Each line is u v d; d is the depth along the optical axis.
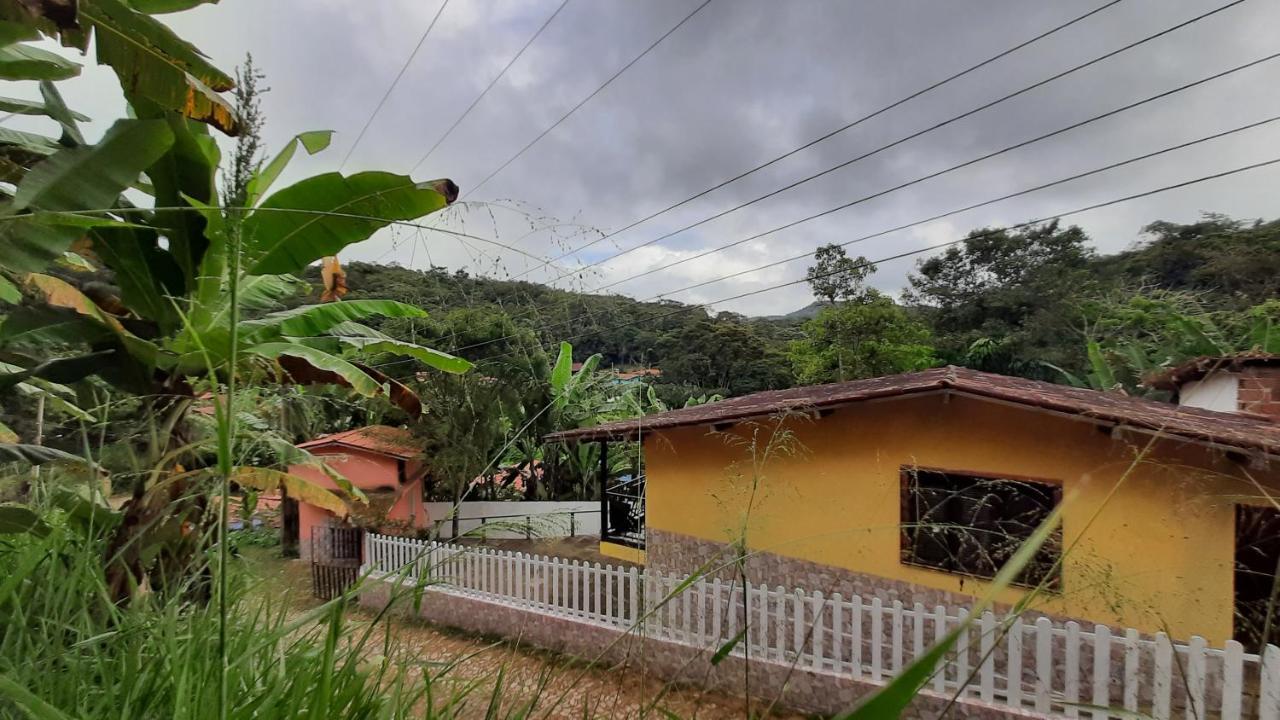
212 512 1.95
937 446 5.93
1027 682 4.79
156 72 2.77
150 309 3.57
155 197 3.47
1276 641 4.53
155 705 1.36
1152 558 4.82
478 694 1.85
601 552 10.05
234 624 1.63
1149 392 13.18
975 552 5.34
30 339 3.11
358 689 1.46
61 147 3.23
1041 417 5.43
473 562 7.80
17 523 2.31
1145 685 4.47
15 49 2.54
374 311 4.93
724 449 7.33
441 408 11.99
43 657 1.54
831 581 6.35
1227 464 4.62
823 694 5.05
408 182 3.52
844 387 8.26
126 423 2.97
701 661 5.43
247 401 3.03
